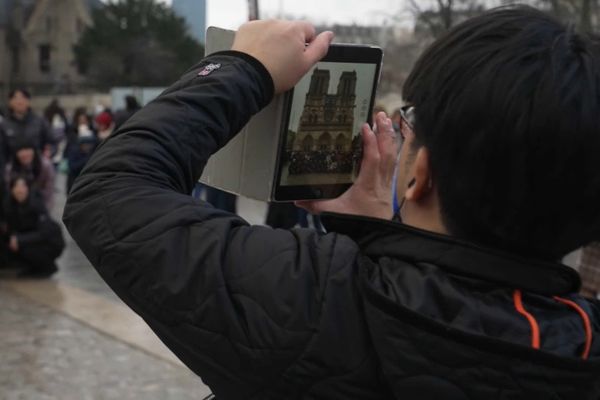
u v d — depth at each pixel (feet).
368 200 4.43
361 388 3.08
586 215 2.99
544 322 3.04
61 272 23.13
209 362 3.24
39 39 191.31
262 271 3.16
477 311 2.97
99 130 36.83
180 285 3.14
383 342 2.96
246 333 3.11
